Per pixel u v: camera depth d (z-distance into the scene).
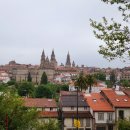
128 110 81.62
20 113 41.84
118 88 100.62
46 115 80.06
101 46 15.50
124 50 15.22
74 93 99.94
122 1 14.99
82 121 80.38
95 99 86.69
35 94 166.38
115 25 15.16
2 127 38.75
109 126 80.81
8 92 44.88
